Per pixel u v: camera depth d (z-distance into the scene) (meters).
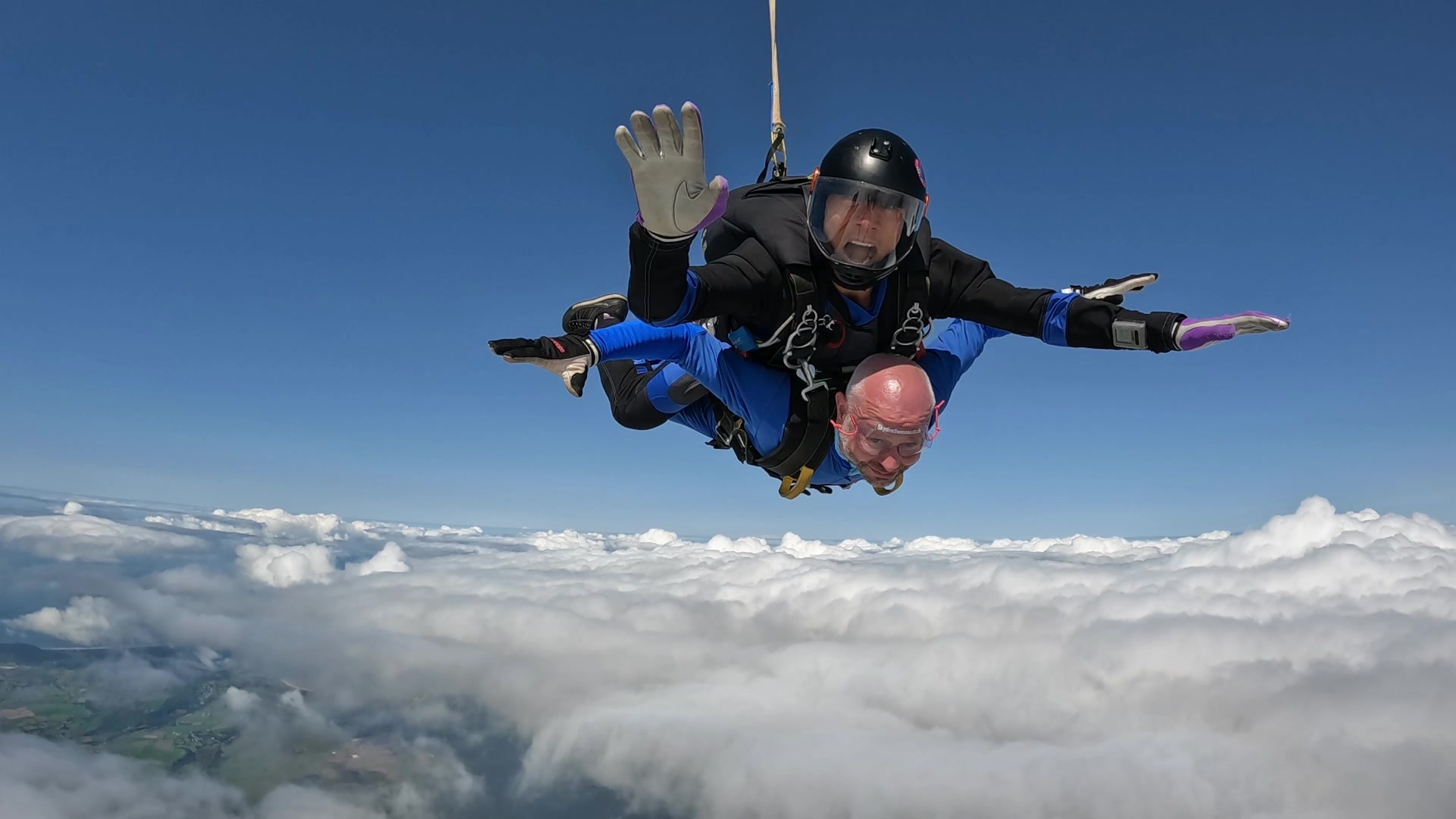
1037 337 3.07
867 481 3.17
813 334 2.87
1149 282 2.96
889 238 2.65
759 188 3.14
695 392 3.78
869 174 2.56
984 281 3.12
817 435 3.21
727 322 3.09
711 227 3.23
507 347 2.49
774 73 3.66
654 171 1.95
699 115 1.87
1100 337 2.84
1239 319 2.47
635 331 2.96
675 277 2.32
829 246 2.68
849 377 3.16
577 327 3.08
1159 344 2.72
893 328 2.99
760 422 3.29
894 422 2.81
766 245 2.82
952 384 3.47
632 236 2.24
